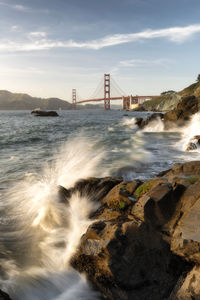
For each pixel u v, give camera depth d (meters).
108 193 4.60
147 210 3.40
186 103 25.48
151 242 2.94
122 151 10.87
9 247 3.48
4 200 5.12
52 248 3.46
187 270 2.76
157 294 2.63
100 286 2.81
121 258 2.76
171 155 9.72
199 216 3.05
